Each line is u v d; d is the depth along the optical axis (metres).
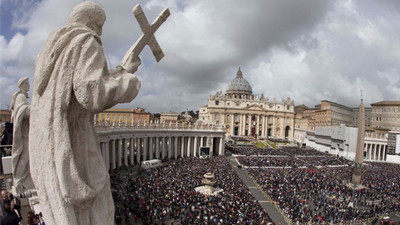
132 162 59.81
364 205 40.06
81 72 3.78
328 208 36.69
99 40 4.42
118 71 4.57
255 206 34.97
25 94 10.15
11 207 7.59
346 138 101.25
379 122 146.50
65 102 3.90
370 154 100.00
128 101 4.26
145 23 5.14
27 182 9.78
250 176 54.25
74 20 4.44
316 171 62.47
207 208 32.56
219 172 54.03
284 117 172.12
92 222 4.40
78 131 4.26
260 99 183.38
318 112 186.50
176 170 53.34
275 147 118.44
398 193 46.12
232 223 27.98
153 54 5.57
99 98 3.78
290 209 34.88
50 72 3.99
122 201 32.16
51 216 4.09
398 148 91.69
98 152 4.62
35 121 4.25
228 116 167.75
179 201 33.94
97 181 4.42
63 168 3.89
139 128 64.06
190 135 82.38
